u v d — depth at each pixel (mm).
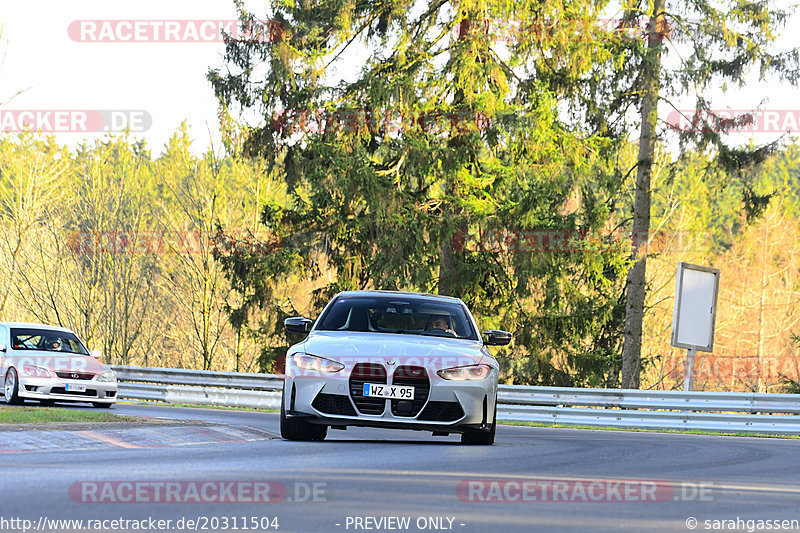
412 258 107062
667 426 68125
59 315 162125
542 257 105438
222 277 158125
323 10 108062
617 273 105375
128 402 80062
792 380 121500
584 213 107438
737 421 66438
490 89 104062
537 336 112188
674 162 104250
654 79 100812
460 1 102562
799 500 26422
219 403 82438
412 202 107250
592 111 104250
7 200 160500
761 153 100312
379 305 42656
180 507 21469
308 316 116188
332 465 29812
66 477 25062
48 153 162000
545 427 67375
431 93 103375
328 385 37469
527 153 103688
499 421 73125
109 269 162500
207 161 157875
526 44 103750
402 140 104188
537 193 103625
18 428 37062
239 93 106812
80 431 36938
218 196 156625
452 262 110312
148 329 173500
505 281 111688
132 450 33469
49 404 66188
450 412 37906
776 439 57531
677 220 193250
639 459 36844
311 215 113250
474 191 107250
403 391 37344
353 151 104938
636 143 109312
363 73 106750
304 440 39469
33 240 161250
